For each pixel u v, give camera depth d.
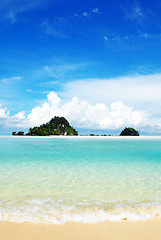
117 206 5.71
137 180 8.95
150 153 20.47
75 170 11.23
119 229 4.28
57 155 18.56
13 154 19.17
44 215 5.01
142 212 5.26
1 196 6.56
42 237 3.90
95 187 7.76
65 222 4.62
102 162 14.48
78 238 3.89
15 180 8.81
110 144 34.09
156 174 10.28
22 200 6.17
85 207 5.61
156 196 6.68
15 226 4.38
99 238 3.89
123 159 15.99
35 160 15.25
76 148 26.22
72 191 7.20
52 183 8.34
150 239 3.86
